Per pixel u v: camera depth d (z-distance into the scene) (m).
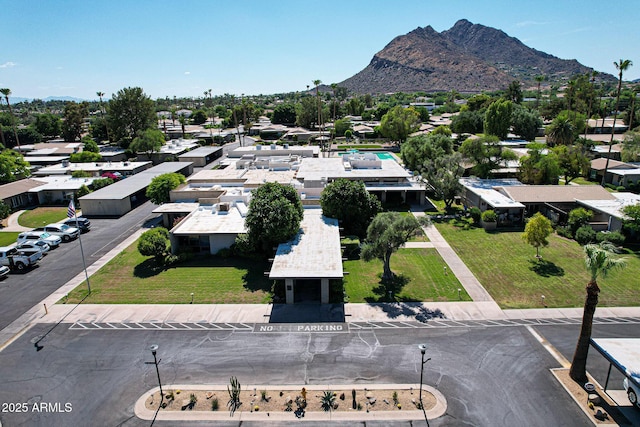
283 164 71.56
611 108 153.12
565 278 36.22
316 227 42.50
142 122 110.94
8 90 100.00
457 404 21.78
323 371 24.52
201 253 42.69
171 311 31.61
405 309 31.47
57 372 24.89
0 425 20.89
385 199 60.94
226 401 22.22
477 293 33.81
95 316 31.08
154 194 55.28
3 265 39.41
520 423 20.53
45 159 92.25
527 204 52.53
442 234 48.09
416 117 121.44
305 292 34.31
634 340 23.22
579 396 22.27
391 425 20.50
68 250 44.59
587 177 73.19
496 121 99.38
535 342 27.16
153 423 20.91
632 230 43.69
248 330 28.94
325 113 158.62
